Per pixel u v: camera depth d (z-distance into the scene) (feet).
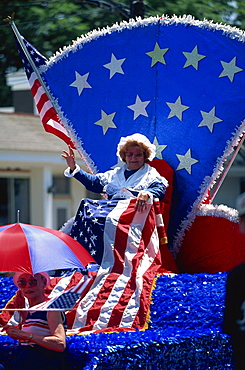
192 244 38.14
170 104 38.93
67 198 103.55
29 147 90.22
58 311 23.76
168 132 38.99
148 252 31.68
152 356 25.75
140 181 33.73
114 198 33.68
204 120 38.11
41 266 24.43
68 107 40.27
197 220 38.01
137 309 29.19
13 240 25.26
